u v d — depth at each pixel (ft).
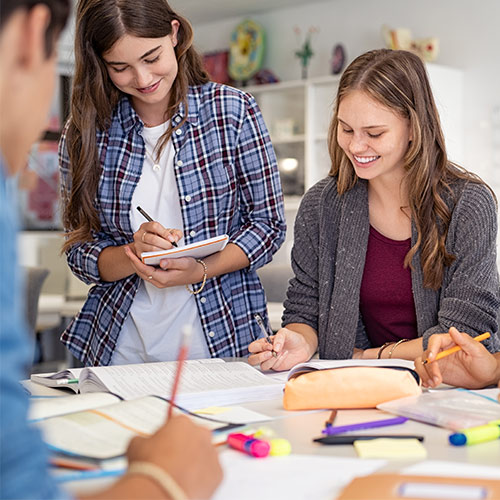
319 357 5.66
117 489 1.92
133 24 5.12
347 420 3.47
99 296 5.96
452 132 16.51
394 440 2.98
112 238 6.01
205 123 5.75
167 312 5.70
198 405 3.80
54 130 16.87
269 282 10.32
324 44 18.95
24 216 17.74
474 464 2.72
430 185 5.18
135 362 5.83
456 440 2.99
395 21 17.78
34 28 1.89
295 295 5.87
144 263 5.21
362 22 18.28
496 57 16.34
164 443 2.10
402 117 5.07
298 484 2.49
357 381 3.67
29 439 1.72
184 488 1.99
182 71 5.65
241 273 5.91
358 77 5.06
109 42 5.20
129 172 5.80
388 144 5.04
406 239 5.38
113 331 5.78
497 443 3.04
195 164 5.72
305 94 17.78
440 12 17.08
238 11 20.01
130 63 5.24
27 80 1.94
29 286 9.35
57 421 3.06
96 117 5.79
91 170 5.80
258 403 3.89
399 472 2.57
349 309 5.47
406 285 5.37
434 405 3.53
